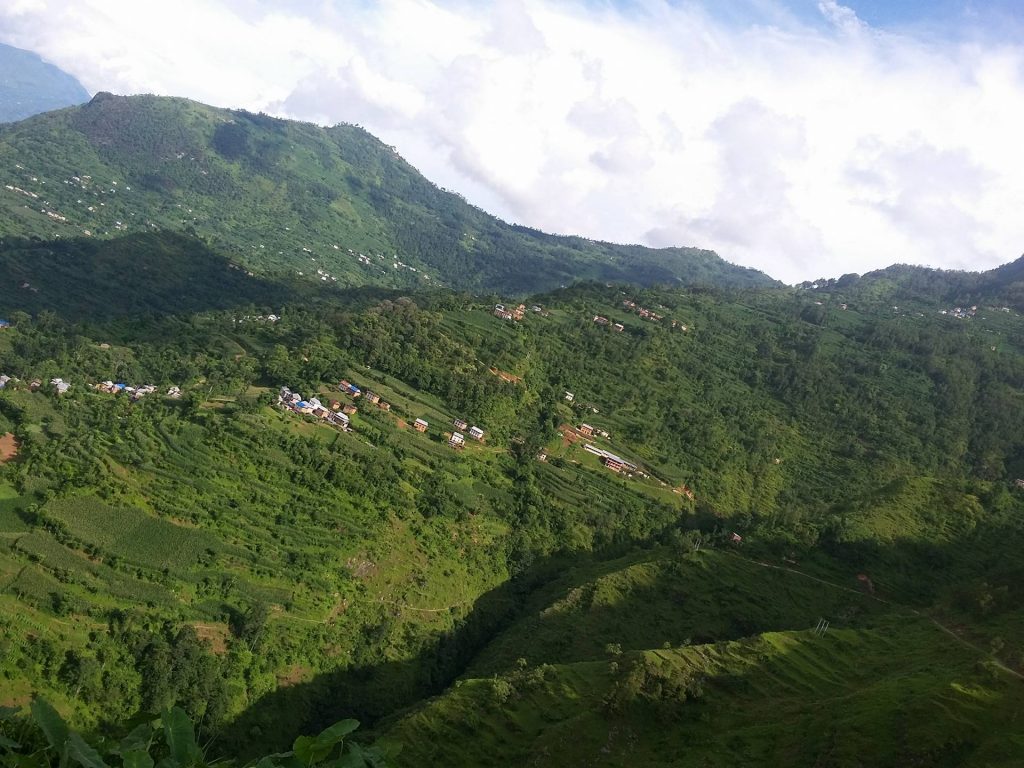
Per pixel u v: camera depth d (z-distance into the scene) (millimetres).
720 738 47844
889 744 43625
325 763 6910
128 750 6590
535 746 48406
